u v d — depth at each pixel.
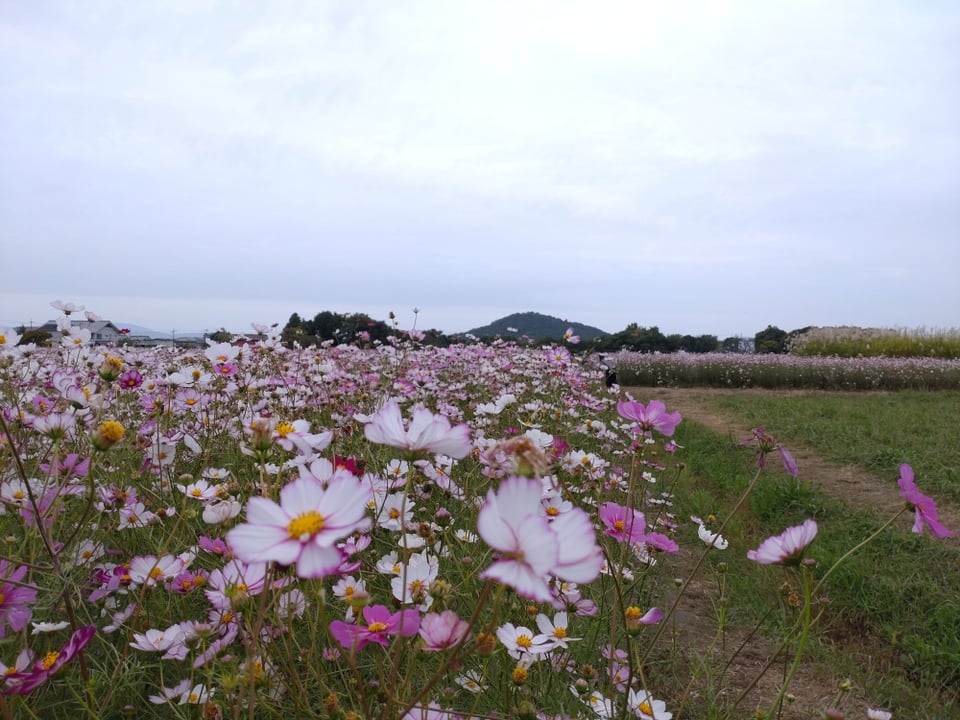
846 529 3.83
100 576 1.67
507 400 2.76
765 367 14.52
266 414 2.99
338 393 3.64
